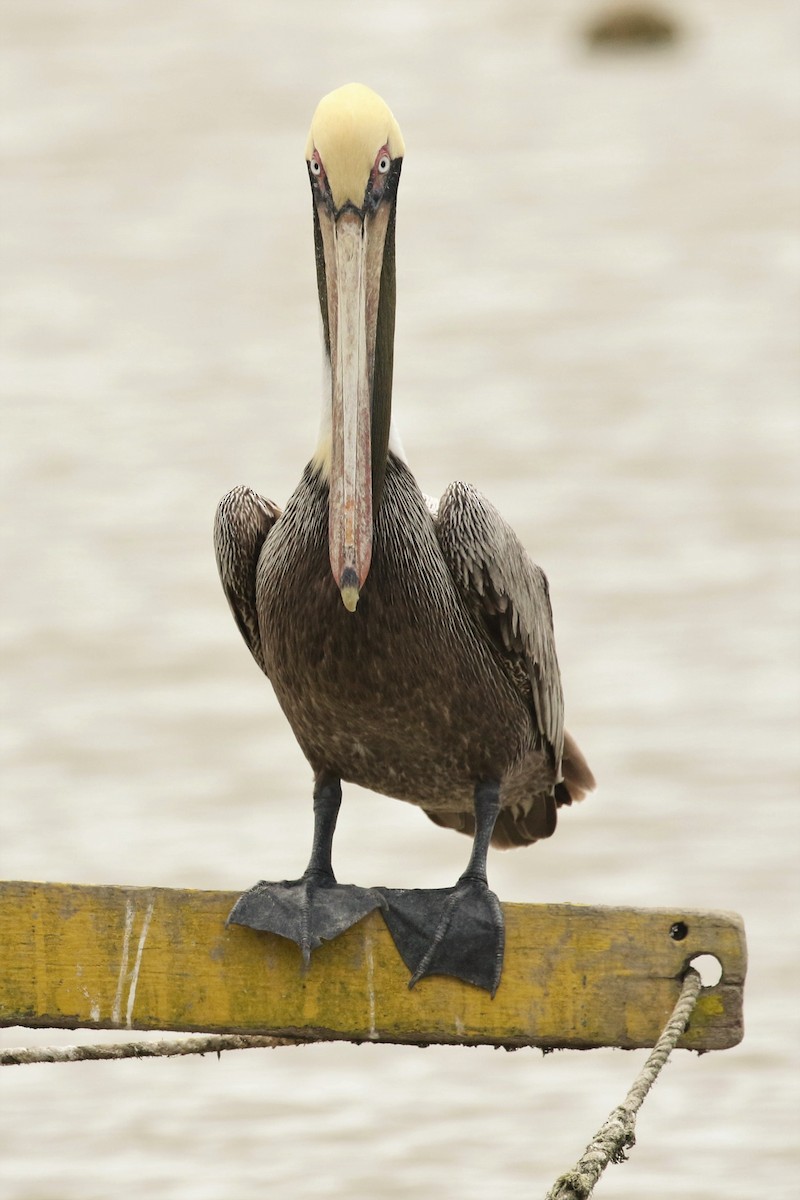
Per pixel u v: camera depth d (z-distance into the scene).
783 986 19.02
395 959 8.70
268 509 10.44
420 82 69.50
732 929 8.58
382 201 9.38
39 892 8.58
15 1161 16.02
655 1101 17.02
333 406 9.08
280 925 8.59
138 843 22.67
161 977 8.61
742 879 21.45
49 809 23.84
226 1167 15.83
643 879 21.58
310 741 10.02
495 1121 16.62
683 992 8.54
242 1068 17.73
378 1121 16.58
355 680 9.55
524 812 11.30
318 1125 16.53
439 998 8.66
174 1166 15.80
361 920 8.71
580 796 11.37
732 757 24.73
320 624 9.49
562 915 8.68
